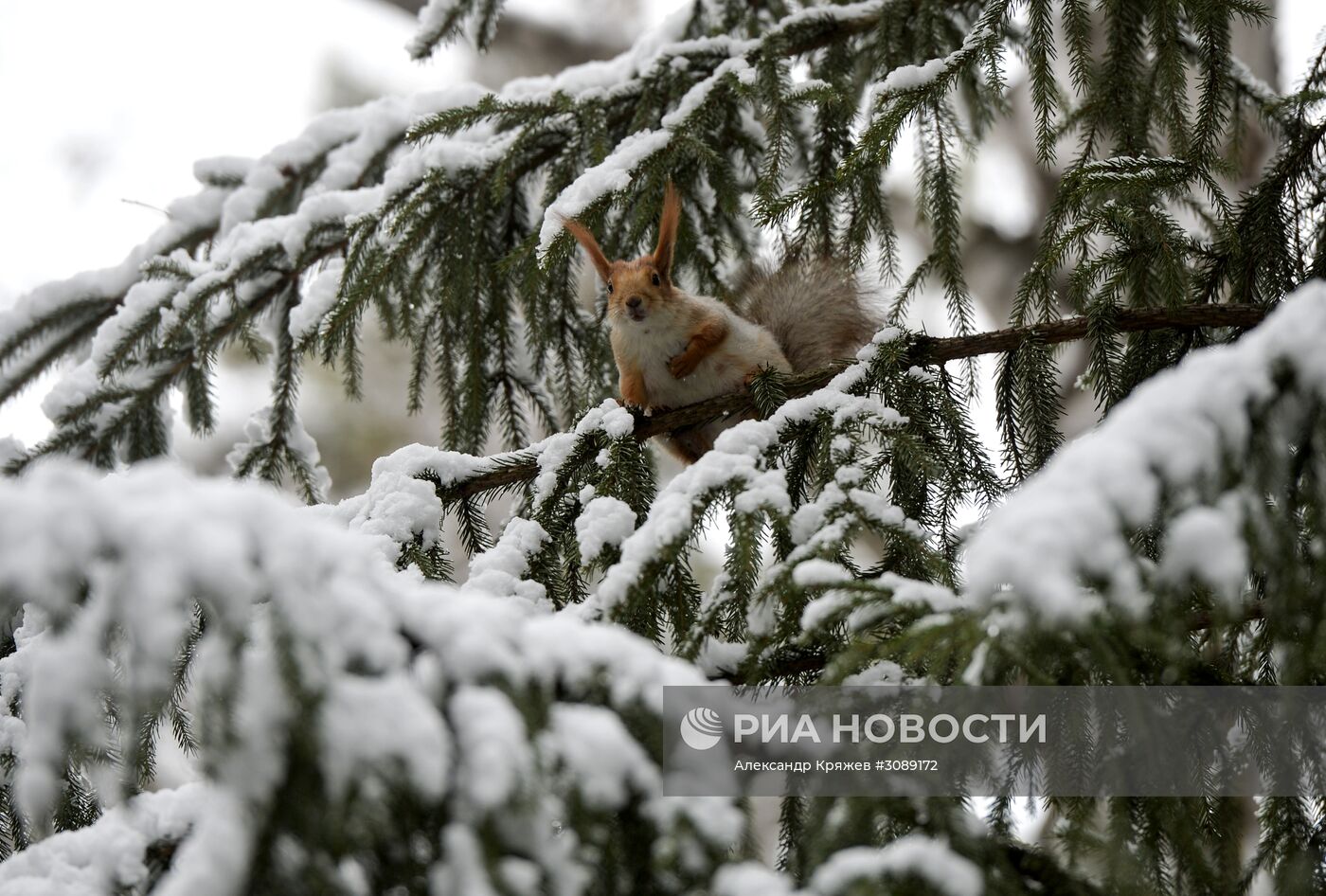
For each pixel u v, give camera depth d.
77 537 2.40
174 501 2.52
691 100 6.00
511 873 2.48
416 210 6.26
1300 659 3.17
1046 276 5.39
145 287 6.88
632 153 5.82
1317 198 5.25
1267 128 6.13
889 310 6.45
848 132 6.36
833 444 4.42
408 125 7.42
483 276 6.59
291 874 2.47
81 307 7.57
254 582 2.47
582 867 2.62
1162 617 2.96
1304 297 3.04
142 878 3.13
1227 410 2.94
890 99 5.30
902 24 6.34
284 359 7.04
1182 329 5.27
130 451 7.07
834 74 6.57
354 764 2.45
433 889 2.54
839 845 2.91
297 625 2.48
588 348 6.97
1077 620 2.65
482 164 6.43
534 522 4.79
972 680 2.86
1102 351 5.22
